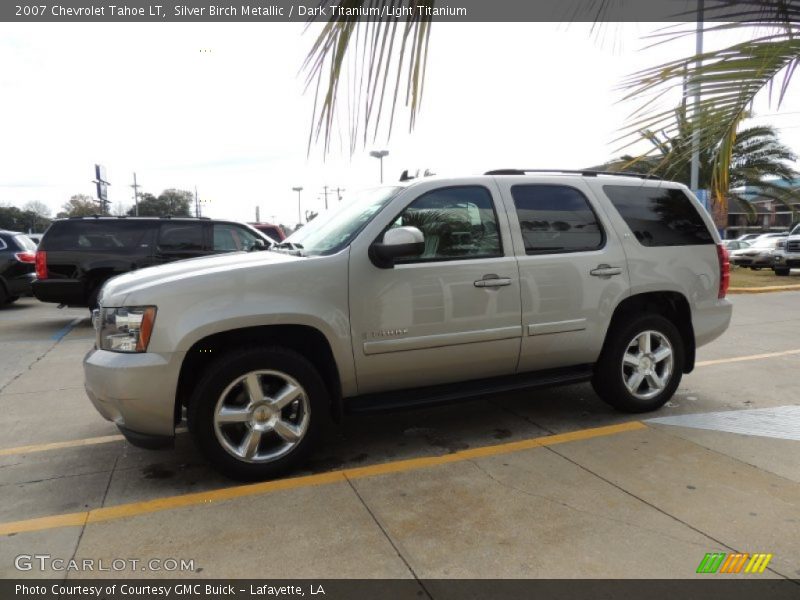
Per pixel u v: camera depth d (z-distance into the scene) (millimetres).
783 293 13953
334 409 3645
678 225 4633
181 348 3191
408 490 3307
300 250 3943
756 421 4418
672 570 2512
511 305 3932
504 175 4156
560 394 5164
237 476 3385
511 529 2867
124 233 8914
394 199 3781
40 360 6844
